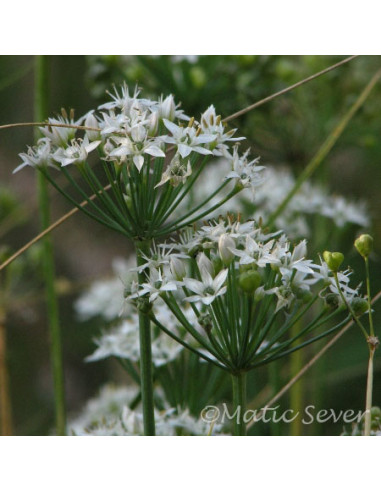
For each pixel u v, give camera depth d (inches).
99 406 24.8
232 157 20.3
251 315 19.8
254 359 20.0
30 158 20.1
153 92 24.8
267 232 20.6
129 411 21.9
